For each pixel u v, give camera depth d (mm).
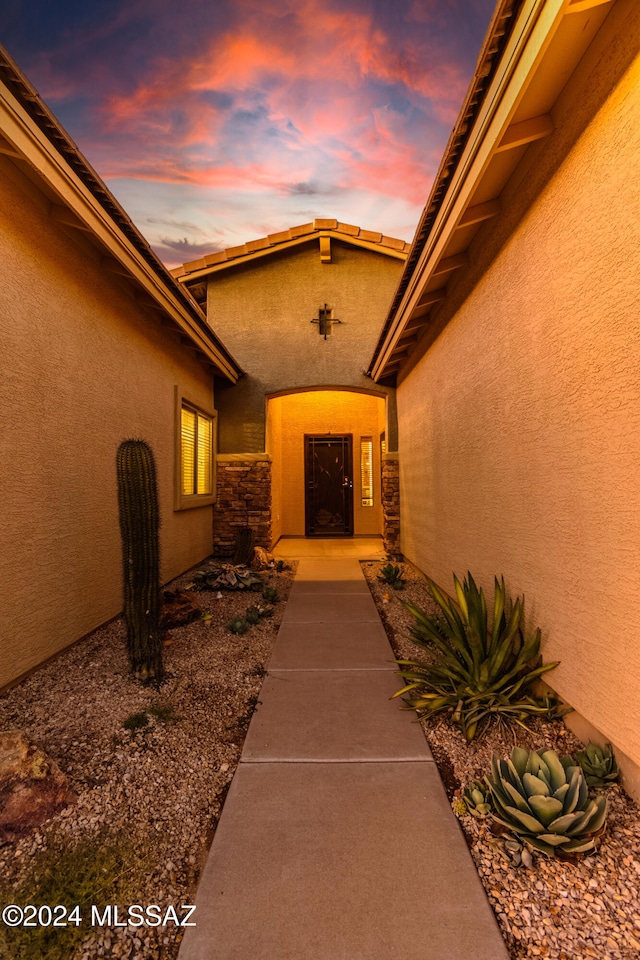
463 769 2143
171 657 3523
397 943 1295
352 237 7746
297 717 2645
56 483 3377
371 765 2174
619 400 1847
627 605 1815
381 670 3324
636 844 1632
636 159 1697
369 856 1613
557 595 2383
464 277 3871
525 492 2756
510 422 2961
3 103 2312
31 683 2984
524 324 2717
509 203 2873
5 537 2816
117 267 4066
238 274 8219
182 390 6219
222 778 2104
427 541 5648
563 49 1910
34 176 2918
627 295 1778
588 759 1985
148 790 2004
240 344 8156
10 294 2873
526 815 1575
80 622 3719
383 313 8078
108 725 2510
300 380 8078
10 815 1749
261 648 3754
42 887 1521
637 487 1748
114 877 1560
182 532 6359
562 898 1441
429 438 5383
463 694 2559
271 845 1667
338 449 11211
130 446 3107
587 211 2023
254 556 7211
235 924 1357
